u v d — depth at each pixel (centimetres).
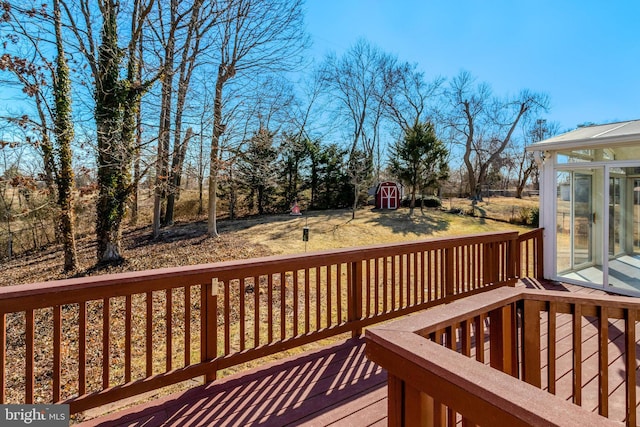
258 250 959
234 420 196
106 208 855
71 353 405
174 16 841
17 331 495
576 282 517
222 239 1091
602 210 500
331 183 1830
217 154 941
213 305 238
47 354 418
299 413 203
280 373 250
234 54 930
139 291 209
